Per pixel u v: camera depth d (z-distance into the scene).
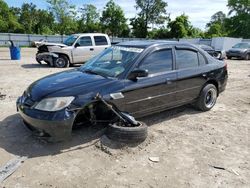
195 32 64.50
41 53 13.59
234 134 4.98
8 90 7.84
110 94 4.23
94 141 4.32
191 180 3.40
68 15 62.03
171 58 5.24
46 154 3.87
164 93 5.04
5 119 5.24
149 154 4.03
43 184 3.17
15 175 3.33
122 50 5.14
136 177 3.40
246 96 8.20
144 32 72.44
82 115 4.29
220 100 7.52
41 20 72.06
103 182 3.26
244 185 3.34
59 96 3.92
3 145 4.09
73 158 3.80
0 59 17.27
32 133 4.39
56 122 3.78
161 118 5.64
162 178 3.41
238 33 66.88
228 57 23.44
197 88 5.78
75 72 5.00
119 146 4.14
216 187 3.27
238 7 66.75
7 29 67.06
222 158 4.02
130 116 4.30
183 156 4.02
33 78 10.02
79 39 13.63
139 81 4.61
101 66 4.99
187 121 5.55
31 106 3.97
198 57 5.87
